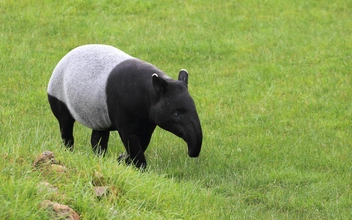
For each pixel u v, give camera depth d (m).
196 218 13.74
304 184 18.14
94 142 18.62
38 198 11.46
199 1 40.75
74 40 33.62
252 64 31.59
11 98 25.20
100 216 11.94
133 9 38.91
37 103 25.06
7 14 36.12
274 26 37.47
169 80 16.25
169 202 13.82
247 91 27.86
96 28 35.50
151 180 14.46
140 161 16.98
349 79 28.95
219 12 39.28
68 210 11.43
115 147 20.00
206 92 27.55
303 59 31.98
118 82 16.77
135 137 16.98
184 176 18.05
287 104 26.33
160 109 15.94
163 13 38.75
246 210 15.78
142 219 12.41
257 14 39.22
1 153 13.39
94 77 17.16
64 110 18.27
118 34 35.06
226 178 18.25
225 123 24.03
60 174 12.94
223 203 15.91
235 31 36.56
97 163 13.93
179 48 33.06
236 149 20.84
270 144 21.64
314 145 21.45
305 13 39.78
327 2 41.50
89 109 17.33
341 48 33.09
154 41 34.06
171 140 21.03
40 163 13.20
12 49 31.34
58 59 30.91
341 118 24.67
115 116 16.92
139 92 16.52
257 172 18.64
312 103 26.20
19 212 10.77
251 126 23.69
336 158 20.09
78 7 38.25
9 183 11.63
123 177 13.63
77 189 12.38
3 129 18.97
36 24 35.44
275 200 16.80
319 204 16.62
